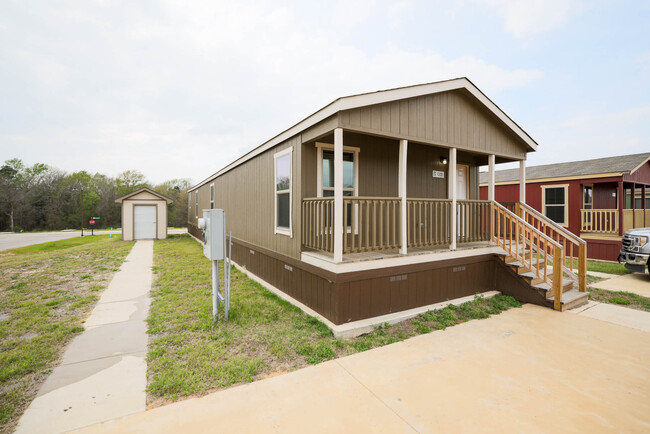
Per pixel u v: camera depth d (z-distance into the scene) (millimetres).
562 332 3748
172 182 53438
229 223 9734
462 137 5285
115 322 4066
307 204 4680
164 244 13750
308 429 1974
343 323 3846
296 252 4926
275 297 5207
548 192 11320
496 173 14852
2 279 6562
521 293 5180
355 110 3988
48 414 2125
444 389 2480
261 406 2232
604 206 11633
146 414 2137
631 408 2209
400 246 4516
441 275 4863
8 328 3812
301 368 2846
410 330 3857
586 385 2539
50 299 5121
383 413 2154
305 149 4848
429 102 4805
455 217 5133
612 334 3688
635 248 7043
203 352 3127
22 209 37656
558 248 4605
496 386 2527
